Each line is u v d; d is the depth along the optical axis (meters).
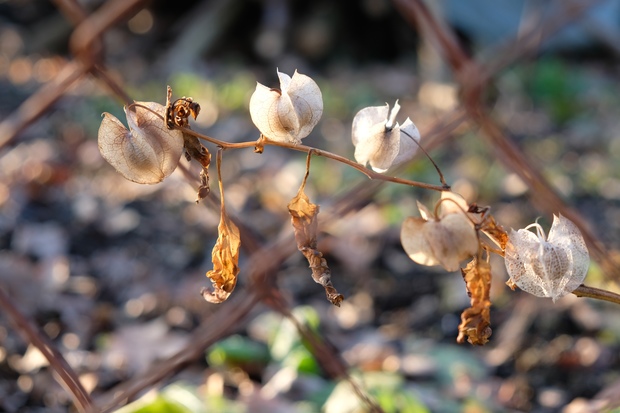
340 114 2.96
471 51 3.83
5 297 0.84
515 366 1.32
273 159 2.36
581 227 0.91
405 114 2.88
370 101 3.12
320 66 4.01
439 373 1.27
